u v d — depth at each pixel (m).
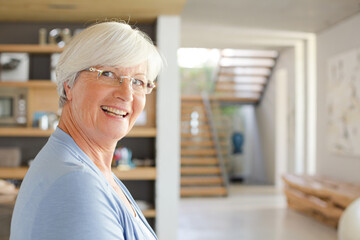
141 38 0.81
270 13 6.22
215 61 11.40
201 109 10.34
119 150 4.72
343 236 3.66
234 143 11.72
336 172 6.79
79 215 0.63
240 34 7.74
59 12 4.48
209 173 9.10
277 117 9.80
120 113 0.82
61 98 0.85
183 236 5.40
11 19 4.77
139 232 0.77
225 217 6.54
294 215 6.62
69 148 0.77
